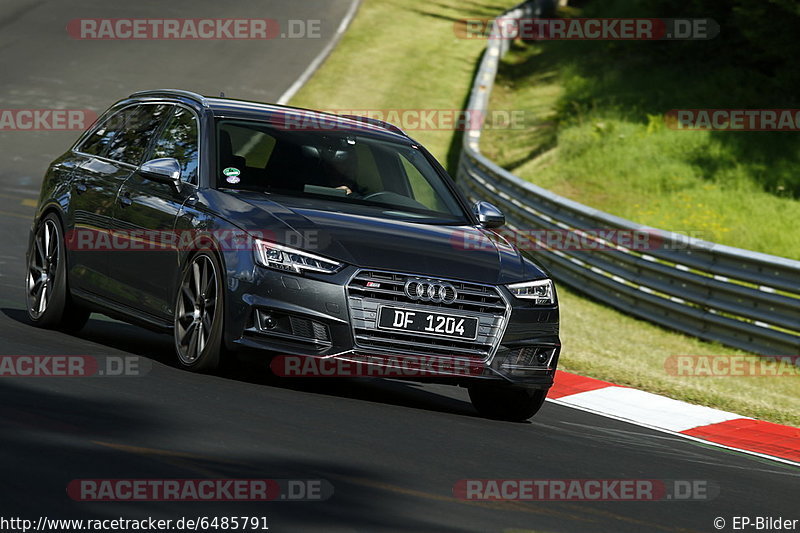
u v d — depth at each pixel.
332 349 23.69
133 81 98.50
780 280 43.31
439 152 89.12
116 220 27.72
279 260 23.73
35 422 18.08
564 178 77.75
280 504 15.43
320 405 23.34
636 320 49.41
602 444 24.88
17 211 56.88
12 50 106.19
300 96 99.75
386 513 15.87
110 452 16.86
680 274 47.44
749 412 33.44
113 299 27.81
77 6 130.88
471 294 24.61
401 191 28.03
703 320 46.00
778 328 45.25
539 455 22.00
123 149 29.41
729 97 90.25
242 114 28.08
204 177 26.16
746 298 44.44
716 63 101.12
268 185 26.34
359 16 140.00
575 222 54.94
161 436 18.33
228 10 136.62
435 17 146.12
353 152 28.30
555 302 26.09
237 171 26.38
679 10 104.94
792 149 77.88
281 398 23.36
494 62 107.12
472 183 68.75
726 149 78.38
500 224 28.84
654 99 93.69
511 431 24.59
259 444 18.78
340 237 24.42
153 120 29.30
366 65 114.50
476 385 25.31
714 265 46.22
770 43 88.50
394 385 29.22
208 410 20.89
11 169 70.25
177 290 25.44
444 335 24.38
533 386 25.59
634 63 106.62
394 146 29.42
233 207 25.02
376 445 20.27
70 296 29.34
